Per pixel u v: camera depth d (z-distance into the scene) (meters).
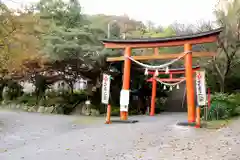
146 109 24.42
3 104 23.00
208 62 17.19
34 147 7.30
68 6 20.80
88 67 19.80
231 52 14.89
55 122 13.25
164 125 11.54
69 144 7.59
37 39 18.23
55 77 21.86
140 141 7.74
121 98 13.60
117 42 13.93
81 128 11.23
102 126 11.51
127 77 13.62
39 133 9.95
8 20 12.09
